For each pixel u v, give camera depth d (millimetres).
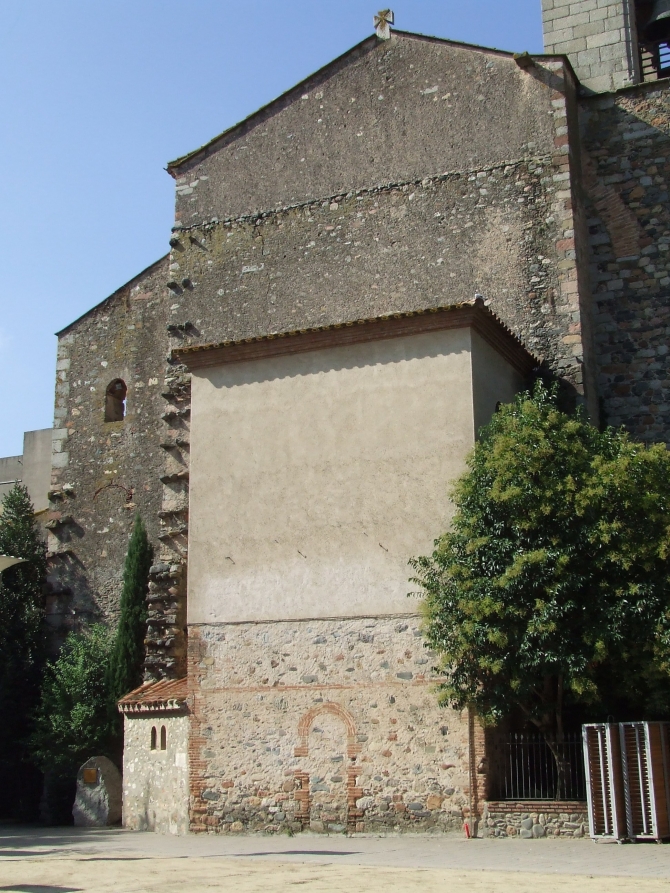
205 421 23859
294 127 29219
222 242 29250
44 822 27906
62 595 30875
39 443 48906
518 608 18609
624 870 14219
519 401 21062
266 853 17688
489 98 26891
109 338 32562
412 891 12102
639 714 19656
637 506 19094
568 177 25484
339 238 27812
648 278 25531
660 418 24688
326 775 20812
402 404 21906
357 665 21016
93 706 27500
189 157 30297
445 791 19719
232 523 22969
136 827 23719
